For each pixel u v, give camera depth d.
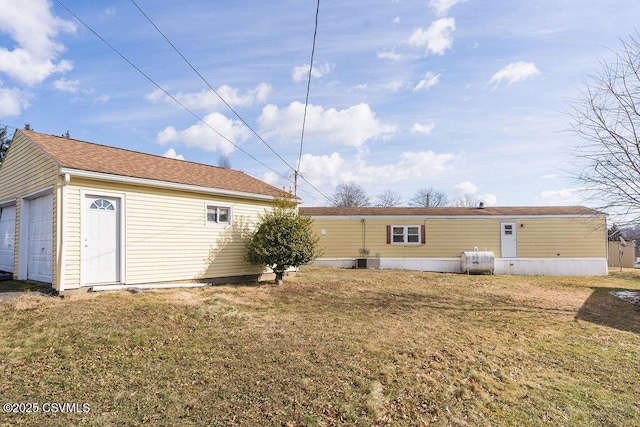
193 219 10.92
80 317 6.53
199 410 3.90
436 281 14.32
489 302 10.77
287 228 11.70
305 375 4.93
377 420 3.99
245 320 7.47
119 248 9.29
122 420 3.60
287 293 10.61
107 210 9.14
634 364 6.11
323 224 18.20
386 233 18.19
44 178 9.12
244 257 12.26
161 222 10.15
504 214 18.11
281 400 4.23
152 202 9.97
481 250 18.02
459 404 4.52
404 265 18.06
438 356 5.98
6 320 6.16
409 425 3.97
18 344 5.23
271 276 13.33
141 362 5.04
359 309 9.13
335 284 12.52
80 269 8.52
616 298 12.34
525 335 7.52
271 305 9.04
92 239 8.83
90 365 4.82
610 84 11.13
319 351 5.86
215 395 4.25
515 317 9.02
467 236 18.12
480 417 4.25
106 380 4.45
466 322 8.34
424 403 4.47
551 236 18.02
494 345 6.77
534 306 10.43
